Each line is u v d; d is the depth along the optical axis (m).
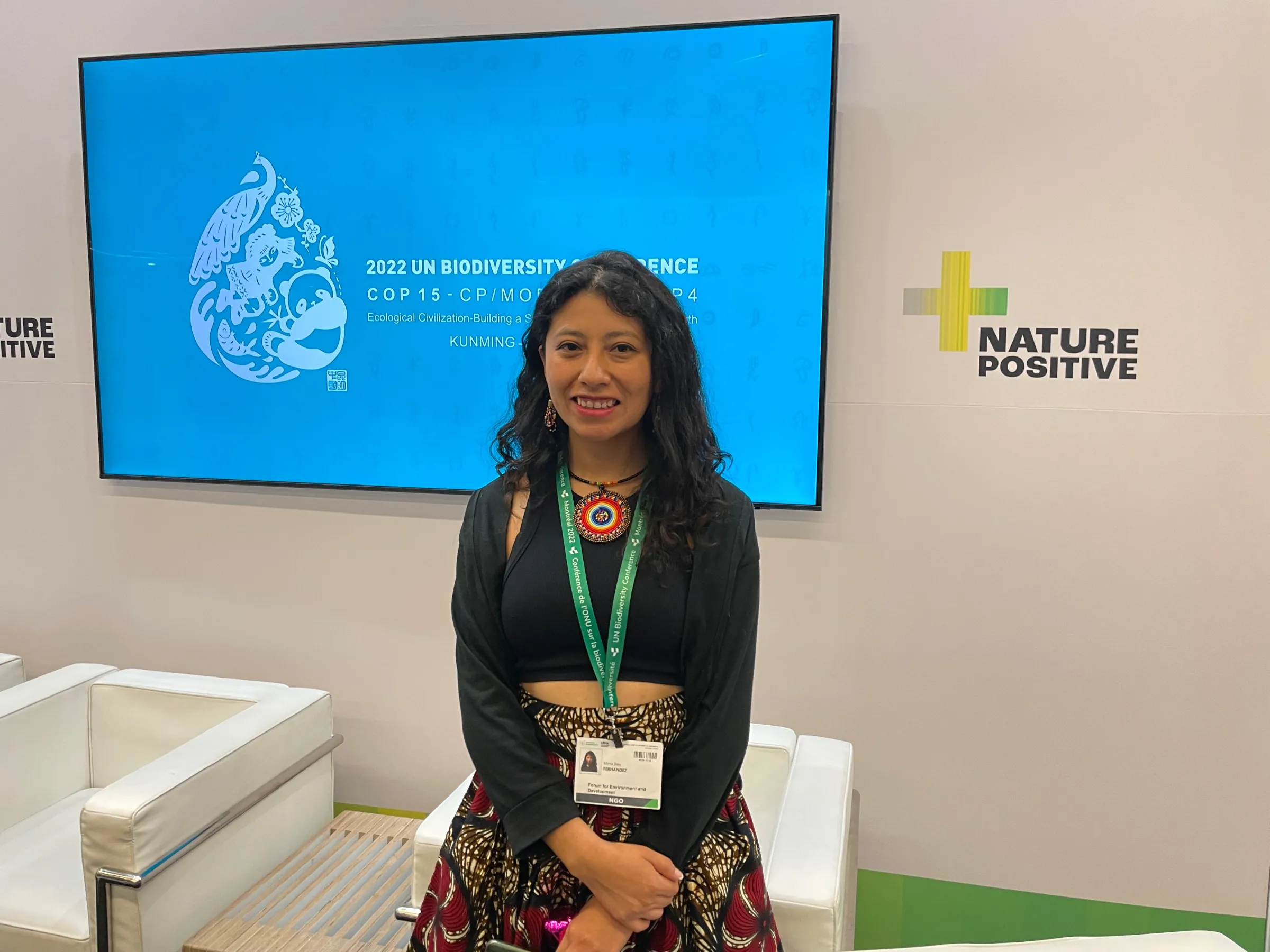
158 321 2.49
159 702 2.25
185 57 2.38
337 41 2.35
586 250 2.24
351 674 2.54
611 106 2.17
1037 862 2.24
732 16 2.13
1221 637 2.08
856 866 2.11
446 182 2.28
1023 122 2.03
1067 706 2.17
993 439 2.13
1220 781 2.12
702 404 1.17
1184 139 1.97
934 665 2.23
